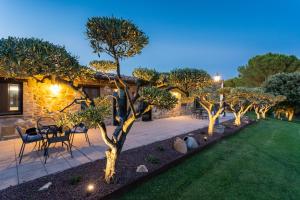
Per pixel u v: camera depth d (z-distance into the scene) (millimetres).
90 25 2535
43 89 7008
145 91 2934
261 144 7020
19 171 3656
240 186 3607
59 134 5188
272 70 21703
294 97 17141
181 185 3490
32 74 2756
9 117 6230
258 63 22750
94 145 5566
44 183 3150
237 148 6203
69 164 4047
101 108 2854
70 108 7703
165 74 4348
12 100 6395
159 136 7016
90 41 2721
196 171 4137
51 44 2787
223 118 13914
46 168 3818
